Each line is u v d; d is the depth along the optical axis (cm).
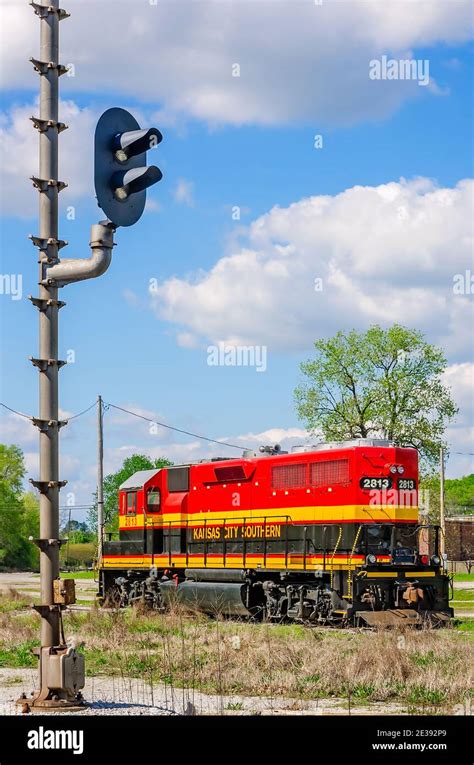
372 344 6394
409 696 1464
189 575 3403
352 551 2773
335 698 1481
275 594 3048
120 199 1198
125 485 3878
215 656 1808
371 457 2831
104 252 1225
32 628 2511
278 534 3061
